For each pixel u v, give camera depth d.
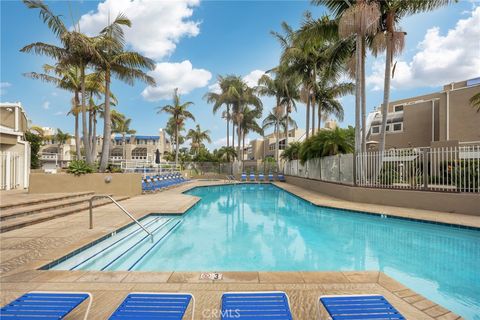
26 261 4.21
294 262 5.27
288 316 1.94
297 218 9.54
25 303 2.05
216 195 17.06
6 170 13.49
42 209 7.95
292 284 3.43
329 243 6.54
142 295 2.21
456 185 8.90
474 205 8.18
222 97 31.30
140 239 6.50
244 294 2.27
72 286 3.35
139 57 14.09
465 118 19.16
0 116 15.47
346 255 5.67
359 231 7.60
